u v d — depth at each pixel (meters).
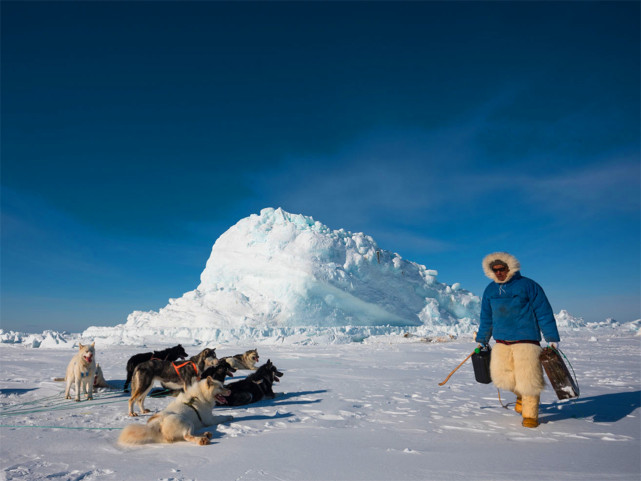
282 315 42.28
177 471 3.23
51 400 7.15
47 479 3.06
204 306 44.28
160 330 38.16
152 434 4.18
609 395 6.61
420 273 53.62
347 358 16.34
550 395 6.84
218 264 49.69
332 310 43.53
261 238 48.09
